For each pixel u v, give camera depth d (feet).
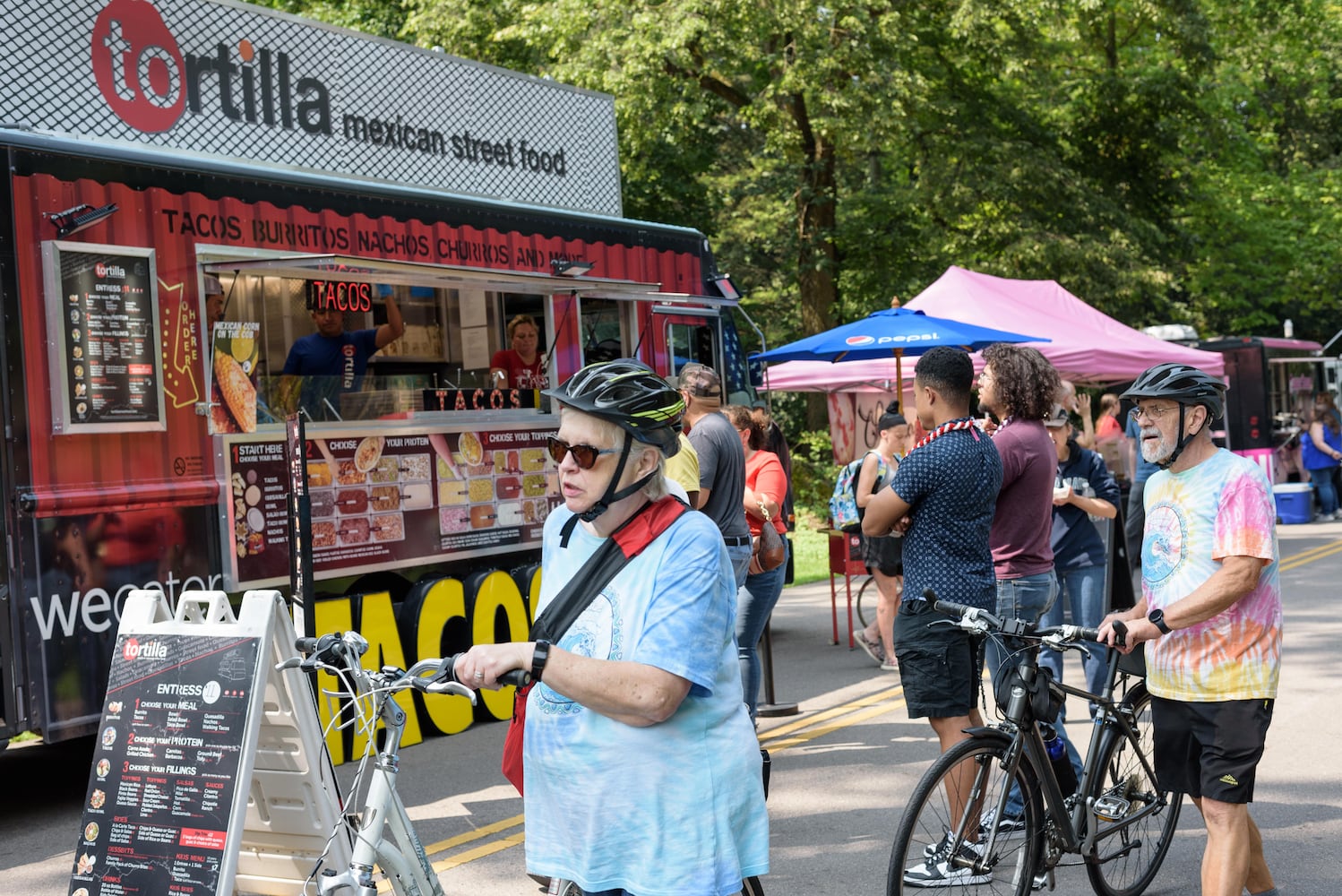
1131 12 82.69
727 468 19.48
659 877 8.44
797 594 46.29
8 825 20.70
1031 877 13.97
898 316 33.50
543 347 30.45
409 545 25.43
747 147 96.17
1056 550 21.80
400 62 31.63
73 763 25.12
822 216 78.48
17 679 18.98
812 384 49.62
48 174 19.70
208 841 12.44
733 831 8.64
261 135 27.94
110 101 24.82
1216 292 101.55
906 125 71.67
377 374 27.32
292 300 24.58
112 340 20.39
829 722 25.54
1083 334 44.16
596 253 31.45
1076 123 85.51
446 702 25.99
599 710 8.34
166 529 21.08
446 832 19.12
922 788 13.23
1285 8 89.86
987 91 79.82
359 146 30.40
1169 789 13.53
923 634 15.24
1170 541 13.21
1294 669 28.84
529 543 28.40
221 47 27.12
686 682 8.38
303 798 13.24
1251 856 14.53
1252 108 106.73
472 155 33.76
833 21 65.36
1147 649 13.46
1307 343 81.92
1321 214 98.84
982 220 76.64
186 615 13.43
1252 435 70.49
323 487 23.67
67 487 19.75
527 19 64.80
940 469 15.08
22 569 19.06
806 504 73.87
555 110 36.60
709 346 36.01
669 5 63.41
